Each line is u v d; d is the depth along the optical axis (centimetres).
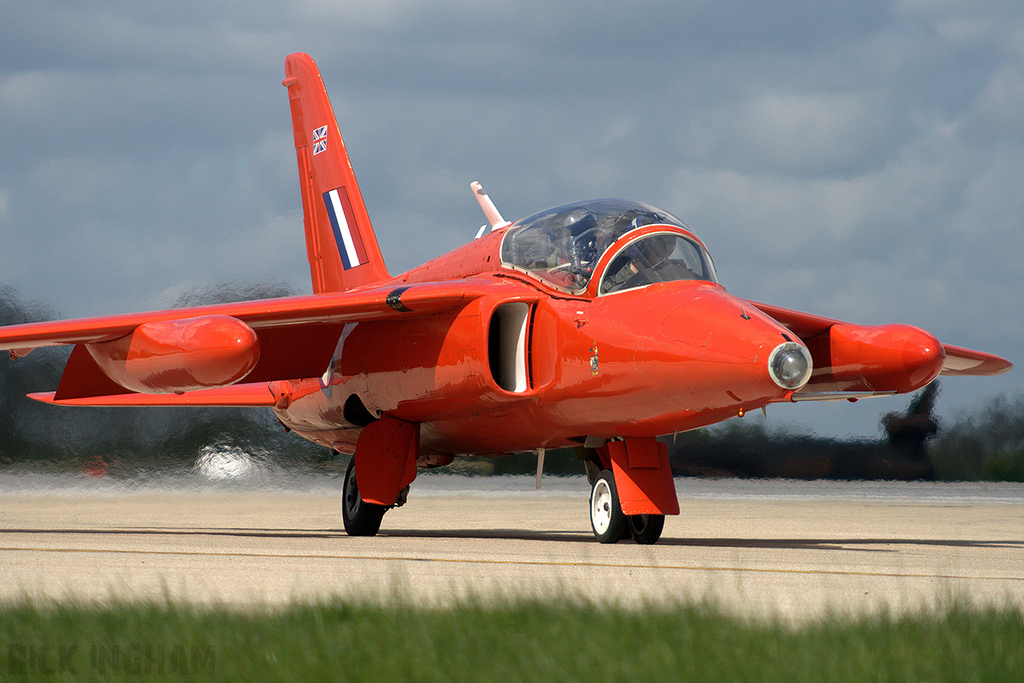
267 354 3972
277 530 4272
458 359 3369
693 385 2770
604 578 2041
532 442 3678
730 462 7775
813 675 1125
